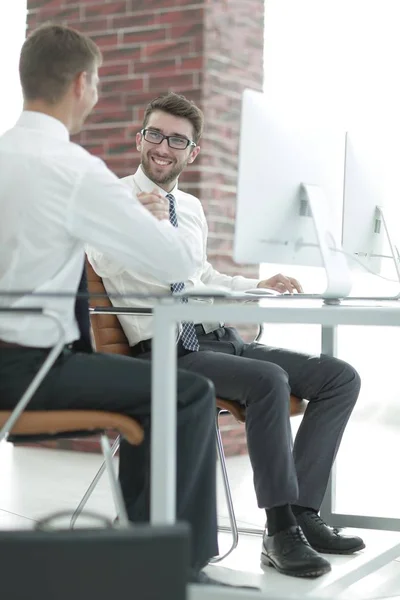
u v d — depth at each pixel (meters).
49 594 1.40
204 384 2.47
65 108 2.52
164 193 3.50
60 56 2.49
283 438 2.95
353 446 5.52
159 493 2.13
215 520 2.48
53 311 2.18
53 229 2.38
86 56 2.54
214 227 5.12
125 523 2.42
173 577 1.42
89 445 5.22
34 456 5.14
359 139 3.27
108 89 5.30
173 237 2.48
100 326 3.14
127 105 5.23
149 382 2.40
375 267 3.46
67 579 1.40
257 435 2.95
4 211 2.38
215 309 2.14
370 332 5.98
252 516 3.89
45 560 1.40
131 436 2.36
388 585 2.94
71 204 2.37
